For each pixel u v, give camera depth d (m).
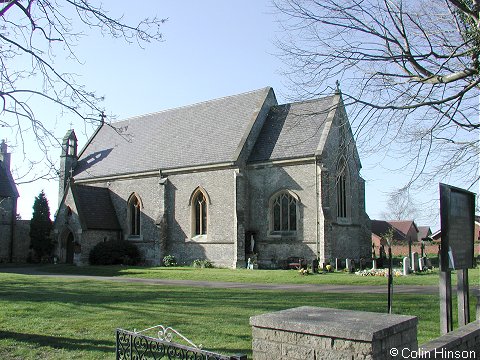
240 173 36.53
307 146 34.94
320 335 5.30
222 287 23.14
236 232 35.66
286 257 35.06
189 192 39.59
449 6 11.59
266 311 14.25
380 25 10.98
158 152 43.78
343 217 37.19
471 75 11.13
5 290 21.34
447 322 8.65
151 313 14.16
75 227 41.66
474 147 12.18
